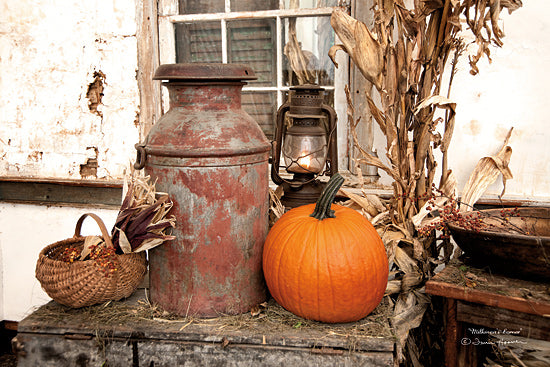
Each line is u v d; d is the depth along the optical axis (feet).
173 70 5.39
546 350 6.28
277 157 6.81
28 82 8.93
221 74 5.38
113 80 8.65
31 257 9.32
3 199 9.29
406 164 6.30
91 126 8.82
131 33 8.47
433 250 6.55
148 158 5.65
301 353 5.19
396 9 5.98
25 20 8.79
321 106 6.51
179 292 5.69
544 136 7.07
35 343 5.63
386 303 6.07
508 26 6.99
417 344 6.29
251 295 5.88
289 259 5.37
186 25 8.71
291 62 8.49
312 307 5.37
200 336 5.35
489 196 7.36
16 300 9.51
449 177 6.54
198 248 5.52
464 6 5.67
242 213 5.62
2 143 9.18
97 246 5.69
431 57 5.96
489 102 7.21
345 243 5.28
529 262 4.97
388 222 6.66
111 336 5.50
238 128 5.53
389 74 6.02
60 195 9.06
